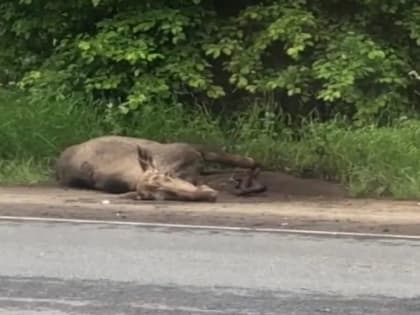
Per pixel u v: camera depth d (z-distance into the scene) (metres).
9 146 13.84
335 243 9.05
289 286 7.29
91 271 7.74
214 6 15.89
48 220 10.14
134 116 14.36
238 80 14.65
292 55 14.25
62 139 14.02
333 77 14.15
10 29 16.02
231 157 13.10
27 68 15.95
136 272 7.71
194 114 14.70
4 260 8.16
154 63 14.84
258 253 8.54
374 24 15.33
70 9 15.61
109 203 11.34
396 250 8.73
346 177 13.16
